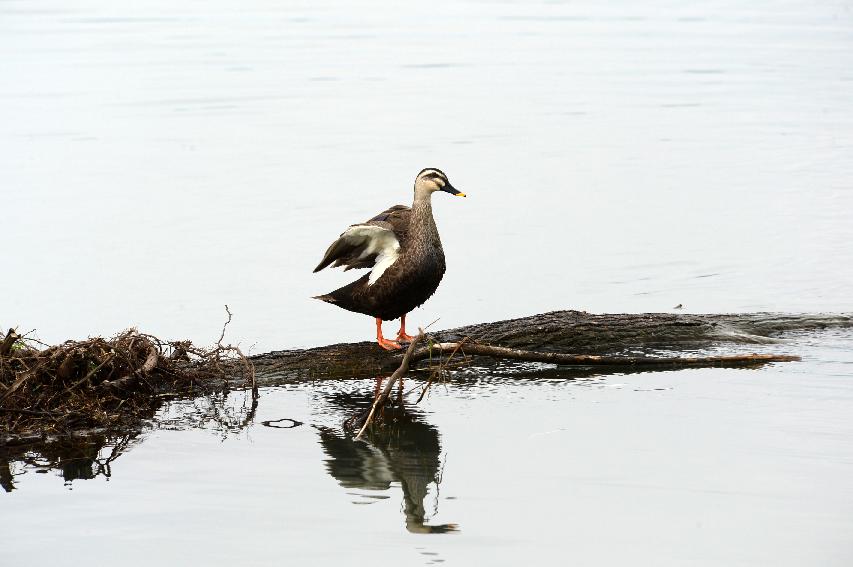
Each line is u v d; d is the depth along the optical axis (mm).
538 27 45031
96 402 12680
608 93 33094
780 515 10273
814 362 13875
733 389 13180
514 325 14109
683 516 10320
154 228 20922
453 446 11953
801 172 24266
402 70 36406
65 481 11305
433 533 10133
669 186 23422
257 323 16453
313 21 46406
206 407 13117
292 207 22188
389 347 13977
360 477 11375
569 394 13281
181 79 34719
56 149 26703
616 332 14219
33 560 9727
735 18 46812
